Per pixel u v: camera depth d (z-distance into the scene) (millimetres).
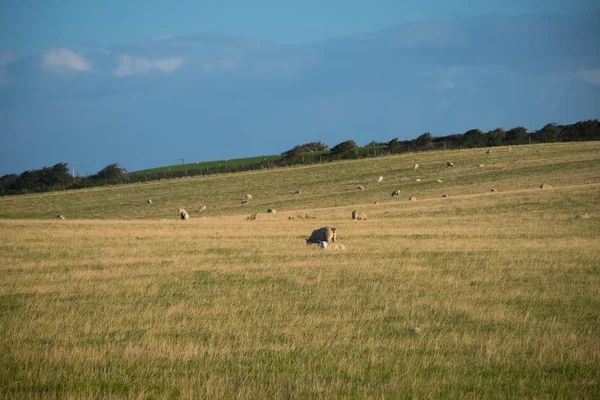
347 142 197625
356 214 84312
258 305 26484
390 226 69812
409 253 44031
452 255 42906
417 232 61000
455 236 57312
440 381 16031
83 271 36219
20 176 189875
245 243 50938
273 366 17516
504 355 18469
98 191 166000
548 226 67000
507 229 63906
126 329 22328
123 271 36312
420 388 15430
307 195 137000
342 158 194750
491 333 21141
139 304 27078
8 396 15086
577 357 18125
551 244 49969
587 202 86000
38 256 42844
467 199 97812
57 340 20828
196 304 27016
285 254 43625
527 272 35312
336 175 159875
